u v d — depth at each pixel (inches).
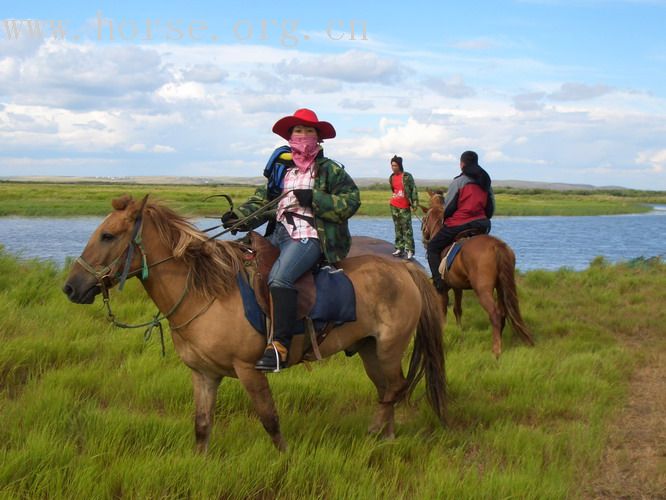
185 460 182.9
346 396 264.5
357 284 211.9
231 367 193.8
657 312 458.0
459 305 398.0
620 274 617.3
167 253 189.5
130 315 367.9
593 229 1612.9
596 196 5103.3
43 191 2573.8
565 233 1453.0
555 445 219.9
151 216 189.2
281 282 192.1
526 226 1691.7
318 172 202.2
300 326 198.7
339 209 198.2
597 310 457.4
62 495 168.2
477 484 184.5
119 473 177.5
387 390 228.7
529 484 183.8
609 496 192.9
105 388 252.8
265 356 186.5
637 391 293.3
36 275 421.1
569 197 4360.2
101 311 364.8
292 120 198.5
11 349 272.5
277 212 204.4
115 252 182.5
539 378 290.2
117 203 185.2
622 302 500.1
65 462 182.1
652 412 265.6
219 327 187.8
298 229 199.0
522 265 845.2
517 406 259.3
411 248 534.9
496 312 336.5
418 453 212.1
